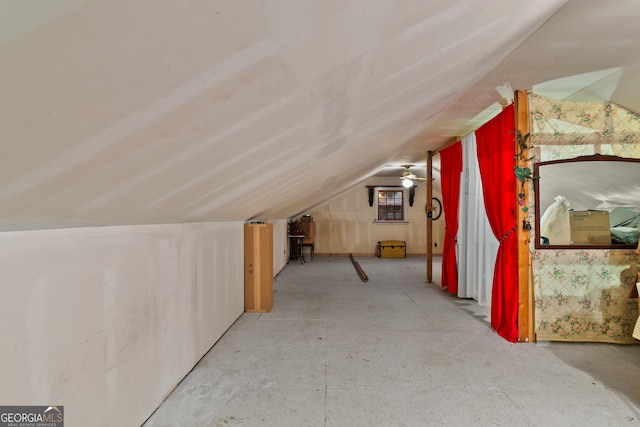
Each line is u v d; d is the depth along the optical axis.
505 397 1.91
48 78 0.47
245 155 1.37
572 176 2.82
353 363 2.35
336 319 3.37
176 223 2.03
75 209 0.98
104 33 0.45
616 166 2.78
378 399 1.89
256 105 0.94
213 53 0.61
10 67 0.42
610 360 2.42
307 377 2.14
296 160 1.97
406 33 0.96
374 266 6.94
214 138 1.01
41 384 1.08
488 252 3.79
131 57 0.51
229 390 1.98
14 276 0.99
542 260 2.76
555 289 2.75
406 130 3.09
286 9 0.59
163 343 1.87
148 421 1.68
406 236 8.67
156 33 0.49
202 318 2.44
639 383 2.08
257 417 1.72
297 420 1.69
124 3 0.41
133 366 1.59
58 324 1.15
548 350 2.60
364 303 4.00
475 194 4.04
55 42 0.42
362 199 8.69
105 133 0.67
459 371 2.23
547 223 2.83
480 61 1.83
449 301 4.11
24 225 0.93
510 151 2.90
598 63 2.26
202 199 1.74
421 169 7.19
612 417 1.73
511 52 2.10
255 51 0.68
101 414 1.36
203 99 0.76
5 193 0.69
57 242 1.14
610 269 2.72
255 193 2.42
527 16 1.44
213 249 2.67
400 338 2.84
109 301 1.42
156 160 0.94
